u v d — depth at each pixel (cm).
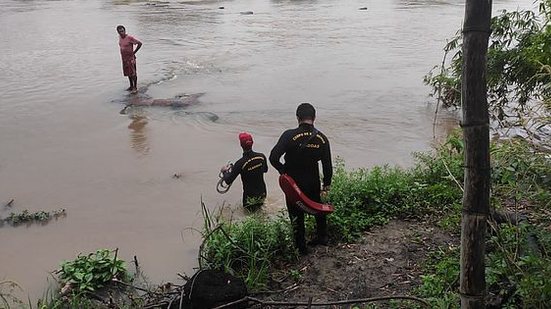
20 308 559
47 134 1184
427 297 488
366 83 1586
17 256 673
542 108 654
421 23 2794
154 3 4234
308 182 596
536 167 448
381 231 652
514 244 454
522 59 884
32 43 2400
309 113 589
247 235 611
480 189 280
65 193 870
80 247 692
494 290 445
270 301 500
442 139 1092
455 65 1024
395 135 1133
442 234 631
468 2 265
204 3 4244
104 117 1309
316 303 487
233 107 1372
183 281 604
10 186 900
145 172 952
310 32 2586
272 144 1091
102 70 1839
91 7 3962
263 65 1870
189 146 1091
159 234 721
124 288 589
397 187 722
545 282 387
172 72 1795
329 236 648
